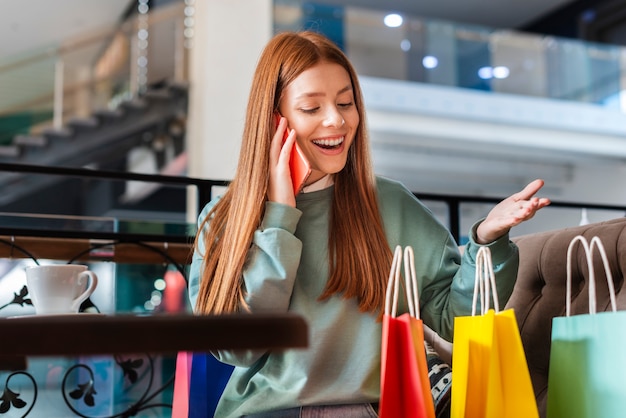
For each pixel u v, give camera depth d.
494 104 8.28
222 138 7.07
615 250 1.51
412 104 8.00
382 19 8.16
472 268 1.40
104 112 7.76
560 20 10.70
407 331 1.16
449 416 1.49
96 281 1.38
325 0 10.20
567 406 1.20
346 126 1.47
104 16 9.10
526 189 1.30
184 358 1.53
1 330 0.72
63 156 7.75
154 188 8.17
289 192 1.40
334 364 1.38
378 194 1.56
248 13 7.27
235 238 1.41
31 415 1.84
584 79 8.82
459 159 8.82
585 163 9.15
